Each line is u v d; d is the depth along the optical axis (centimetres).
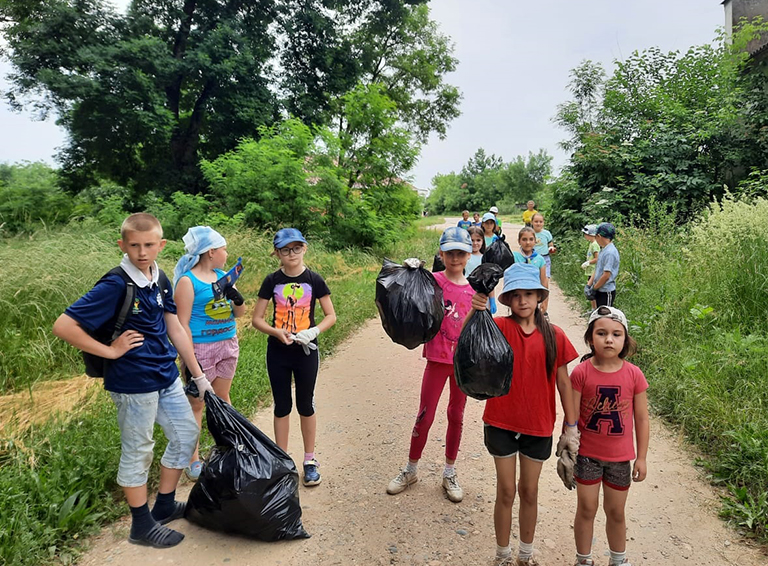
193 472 379
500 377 261
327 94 2122
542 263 582
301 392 375
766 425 386
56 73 1565
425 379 360
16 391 515
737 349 503
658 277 833
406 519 331
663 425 456
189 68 1705
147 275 300
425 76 2839
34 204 1661
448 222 4731
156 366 296
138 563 289
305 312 374
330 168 1598
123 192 1898
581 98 1714
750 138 1291
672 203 1192
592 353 274
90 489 340
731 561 285
